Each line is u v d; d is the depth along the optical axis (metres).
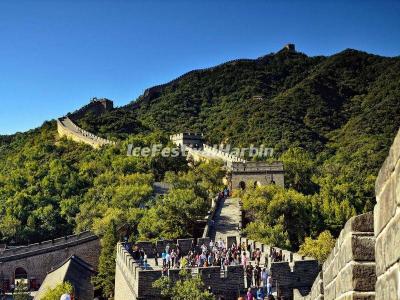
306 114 187.62
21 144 171.00
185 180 100.75
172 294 34.09
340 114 190.88
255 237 63.59
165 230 63.97
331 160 143.50
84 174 119.50
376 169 128.62
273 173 96.81
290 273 37.16
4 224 100.94
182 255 48.22
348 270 9.34
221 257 42.66
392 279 7.09
